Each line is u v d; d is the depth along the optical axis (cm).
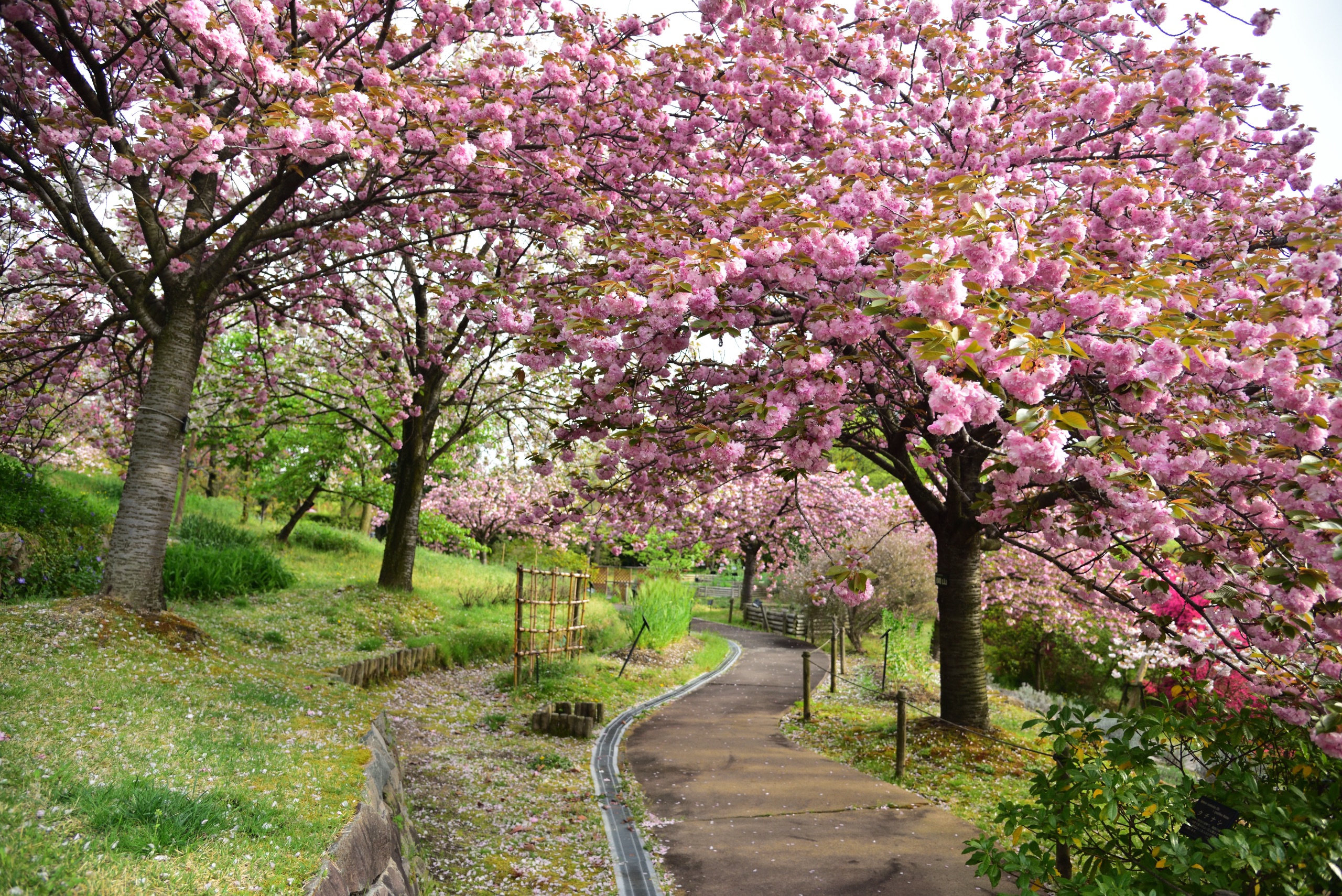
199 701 517
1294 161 774
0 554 781
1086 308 405
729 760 808
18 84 684
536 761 780
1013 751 827
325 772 416
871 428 842
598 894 464
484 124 620
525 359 561
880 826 586
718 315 484
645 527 1212
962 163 687
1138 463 398
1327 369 503
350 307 1127
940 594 919
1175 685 392
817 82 695
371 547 2108
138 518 739
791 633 2486
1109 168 600
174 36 671
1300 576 376
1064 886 313
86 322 1040
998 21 881
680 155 749
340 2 682
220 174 874
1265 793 320
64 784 313
